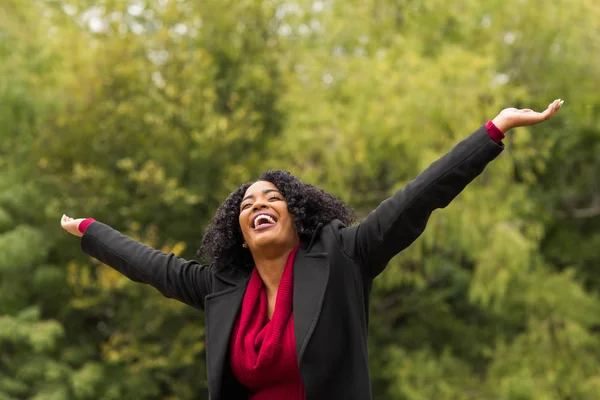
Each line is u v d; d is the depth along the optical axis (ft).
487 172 36.06
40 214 38.50
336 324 7.53
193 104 36.35
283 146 37.32
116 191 37.06
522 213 41.91
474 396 38.06
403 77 35.19
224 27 39.01
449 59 35.17
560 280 39.96
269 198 8.11
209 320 8.04
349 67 37.29
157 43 37.78
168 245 34.04
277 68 40.14
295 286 7.66
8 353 36.81
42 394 34.06
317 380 7.32
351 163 35.63
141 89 37.37
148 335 37.99
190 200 34.91
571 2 38.86
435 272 43.04
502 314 41.04
